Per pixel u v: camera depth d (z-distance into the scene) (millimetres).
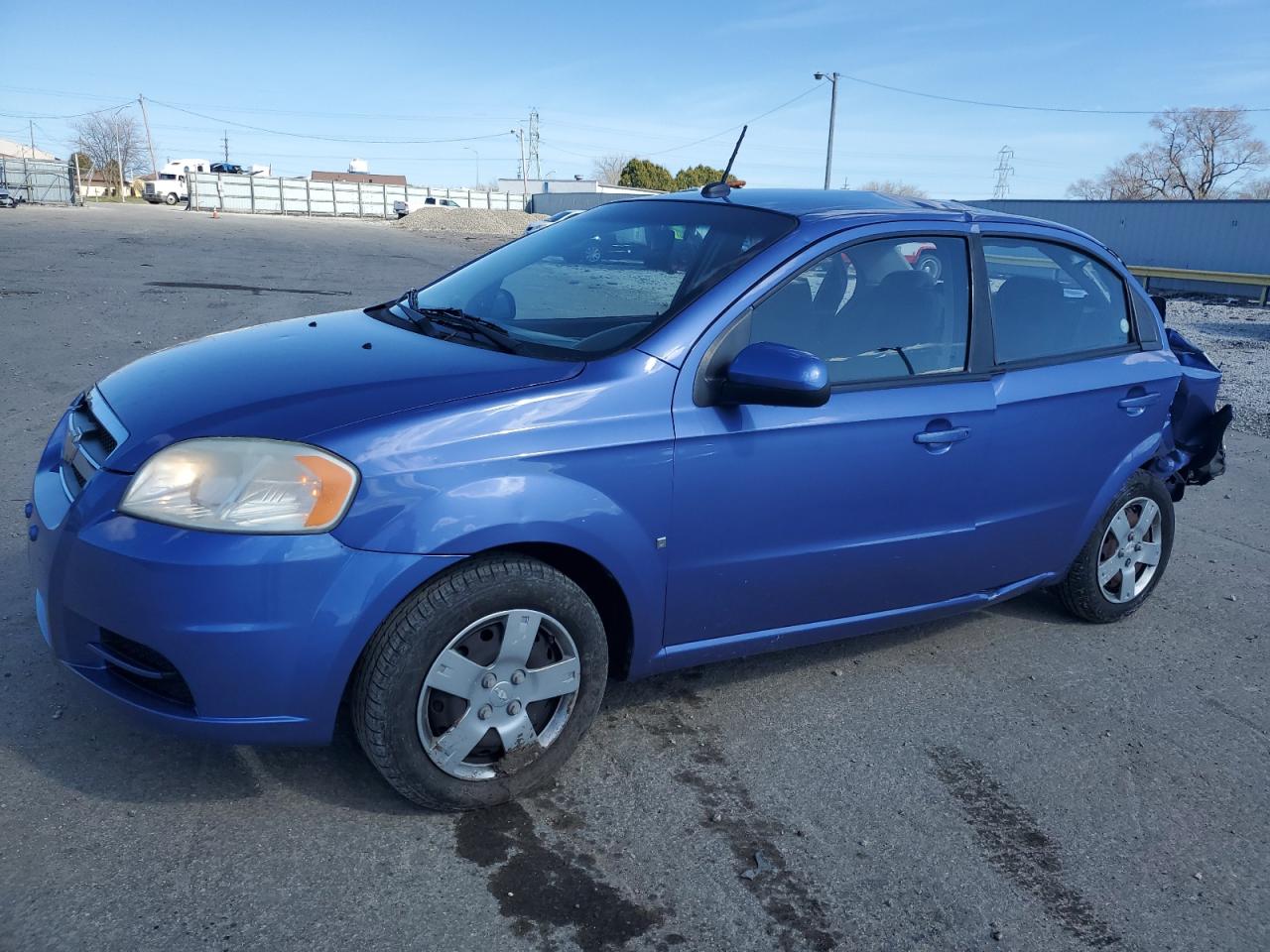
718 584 3156
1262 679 4172
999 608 4727
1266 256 27719
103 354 8977
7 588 3982
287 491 2469
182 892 2438
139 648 2562
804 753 3318
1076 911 2688
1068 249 4141
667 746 3287
